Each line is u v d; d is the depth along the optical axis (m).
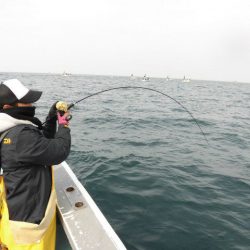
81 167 5.16
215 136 9.05
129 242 2.95
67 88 30.33
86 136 7.88
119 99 21.62
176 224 3.35
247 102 24.98
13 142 1.58
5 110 1.67
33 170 1.68
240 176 5.18
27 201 1.67
